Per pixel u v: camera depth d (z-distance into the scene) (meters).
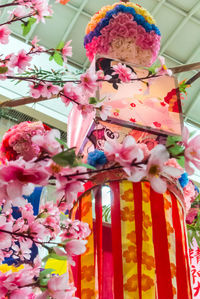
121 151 0.81
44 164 0.82
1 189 0.79
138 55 2.15
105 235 1.83
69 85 1.30
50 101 5.31
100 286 1.63
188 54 6.04
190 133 0.86
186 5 5.56
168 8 5.64
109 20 2.17
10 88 5.09
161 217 1.71
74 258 1.70
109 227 1.85
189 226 2.24
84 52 5.77
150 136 1.83
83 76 1.27
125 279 1.58
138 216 1.70
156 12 5.68
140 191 1.75
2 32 1.26
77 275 1.66
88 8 5.52
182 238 1.72
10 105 1.83
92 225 1.74
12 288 0.93
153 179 0.80
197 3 5.52
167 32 5.86
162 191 0.79
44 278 0.96
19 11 1.25
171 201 1.78
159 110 1.90
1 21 2.84
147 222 1.70
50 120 5.25
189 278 1.69
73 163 0.75
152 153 0.80
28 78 1.29
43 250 1.98
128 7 2.19
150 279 1.58
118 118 1.81
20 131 1.80
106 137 1.82
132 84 1.92
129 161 0.80
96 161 1.71
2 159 1.81
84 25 5.66
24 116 5.02
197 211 2.21
